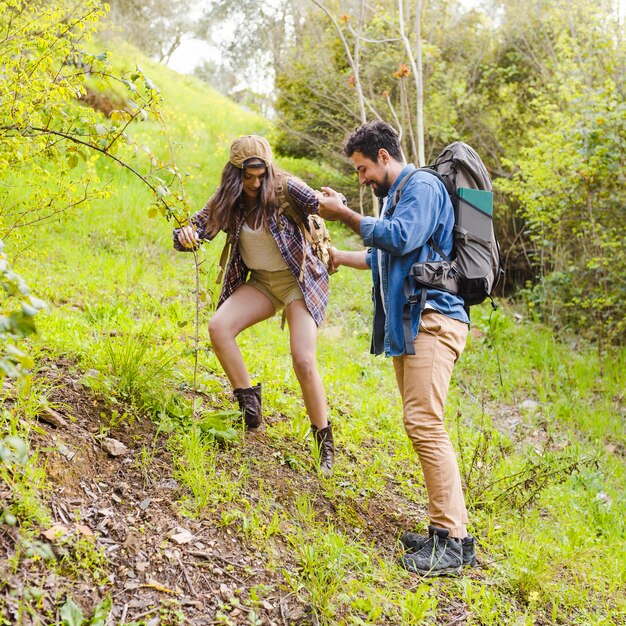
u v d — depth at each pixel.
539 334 8.19
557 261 9.05
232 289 3.53
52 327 4.05
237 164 3.19
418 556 3.02
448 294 3.10
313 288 3.40
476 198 3.19
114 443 2.98
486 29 12.63
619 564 3.64
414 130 11.16
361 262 3.55
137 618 2.25
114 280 6.04
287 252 3.27
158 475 2.94
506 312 9.16
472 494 3.91
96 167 8.70
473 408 5.90
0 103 3.03
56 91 3.19
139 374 3.45
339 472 3.61
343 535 3.06
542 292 9.15
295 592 2.56
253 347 5.31
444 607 2.81
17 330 1.77
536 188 8.81
